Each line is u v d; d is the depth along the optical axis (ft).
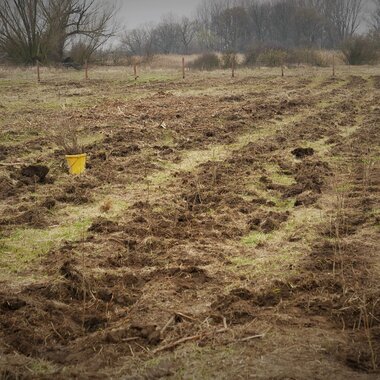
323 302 17.28
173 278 19.17
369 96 67.82
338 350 14.74
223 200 27.45
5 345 15.02
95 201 27.53
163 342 15.28
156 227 23.67
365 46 136.26
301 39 239.09
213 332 15.65
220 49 244.01
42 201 27.14
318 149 39.29
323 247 21.77
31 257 20.99
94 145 39.01
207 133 43.19
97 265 20.10
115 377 13.69
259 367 13.99
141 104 58.49
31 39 125.80
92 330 16.15
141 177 31.50
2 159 35.63
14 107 56.65
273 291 18.06
